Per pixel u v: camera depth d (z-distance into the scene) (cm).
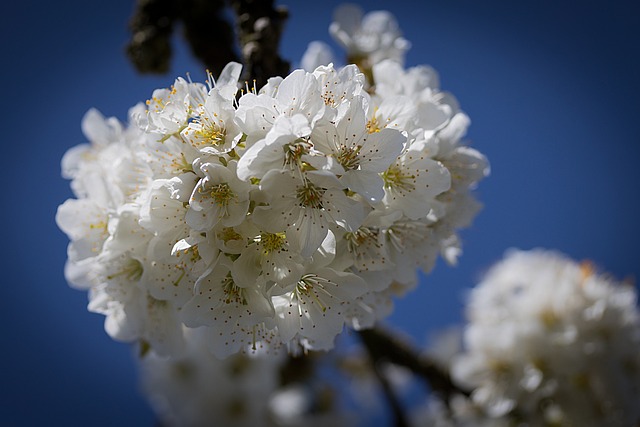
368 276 55
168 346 57
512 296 66
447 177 54
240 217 52
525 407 65
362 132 53
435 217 55
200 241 53
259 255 53
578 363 64
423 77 57
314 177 52
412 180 54
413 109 54
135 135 57
